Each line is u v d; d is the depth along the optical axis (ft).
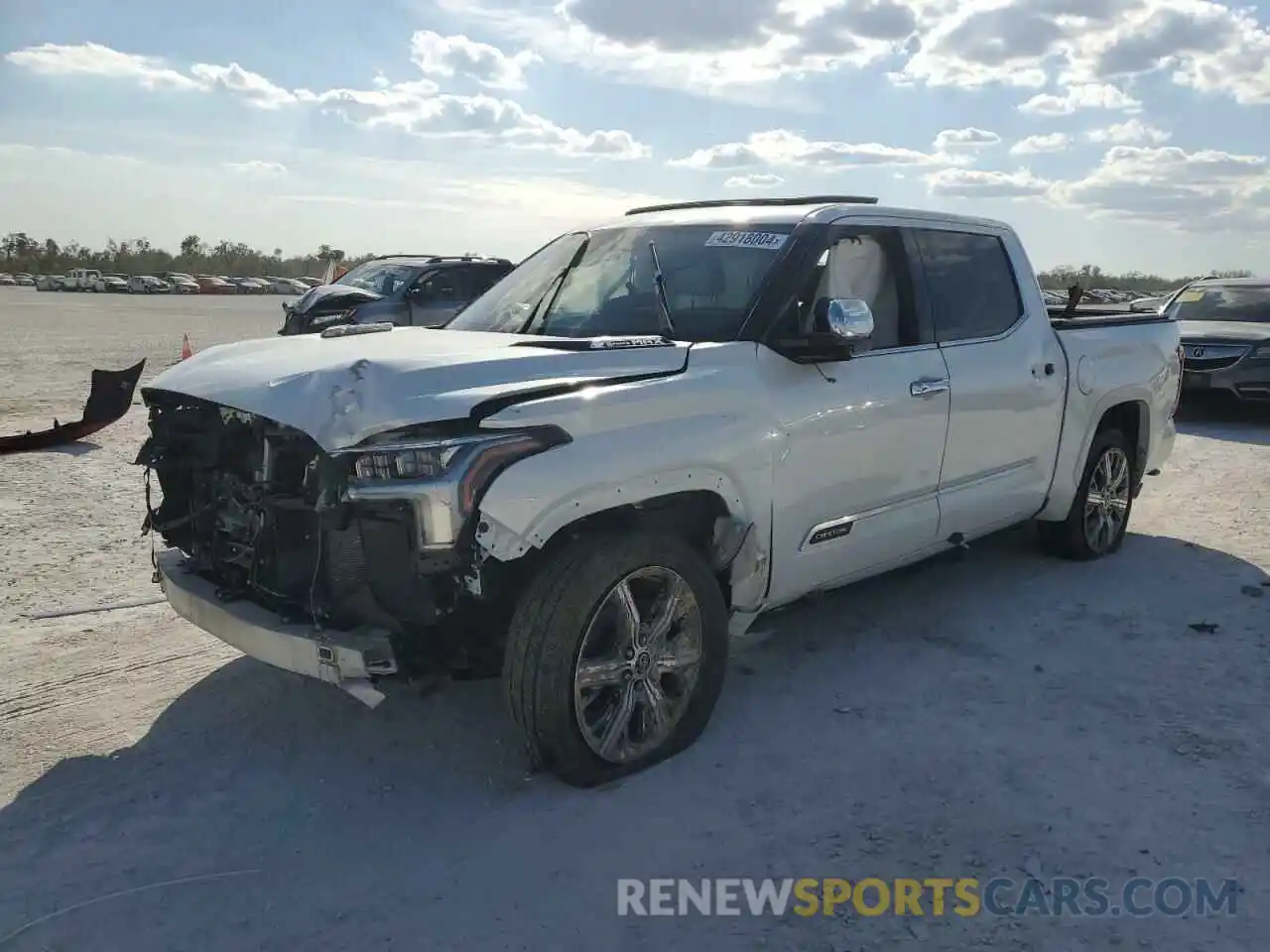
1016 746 12.84
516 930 9.41
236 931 9.41
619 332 14.34
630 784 11.94
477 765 12.47
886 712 13.80
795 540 13.83
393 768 12.41
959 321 16.80
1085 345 19.47
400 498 10.50
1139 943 9.23
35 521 23.38
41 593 18.45
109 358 65.67
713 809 11.40
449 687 14.65
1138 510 25.71
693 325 14.01
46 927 9.47
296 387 11.32
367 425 10.69
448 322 16.80
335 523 10.76
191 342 80.07
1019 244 18.70
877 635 16.69
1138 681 14.83
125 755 12.72
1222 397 39.88
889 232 15.90
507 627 11.79
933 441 15.75
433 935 9.35
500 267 51.16
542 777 12.12
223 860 10.53
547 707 11.21
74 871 10.34
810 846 10.72
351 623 11.18
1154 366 21.35
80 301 180.86
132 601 18.15
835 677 14.97
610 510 11.93
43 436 32.27
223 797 11.73
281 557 11.57
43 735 13.21
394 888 10.05
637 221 16.57
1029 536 22.61
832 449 14.07
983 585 19.22
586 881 10.14
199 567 13.05
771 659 15.65
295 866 10.43
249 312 140.26
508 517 10.62
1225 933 9.35
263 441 11.66
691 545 13.19
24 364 61.05
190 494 13.53
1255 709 13.92
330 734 13.28
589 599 11.23
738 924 9.49
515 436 10.85
